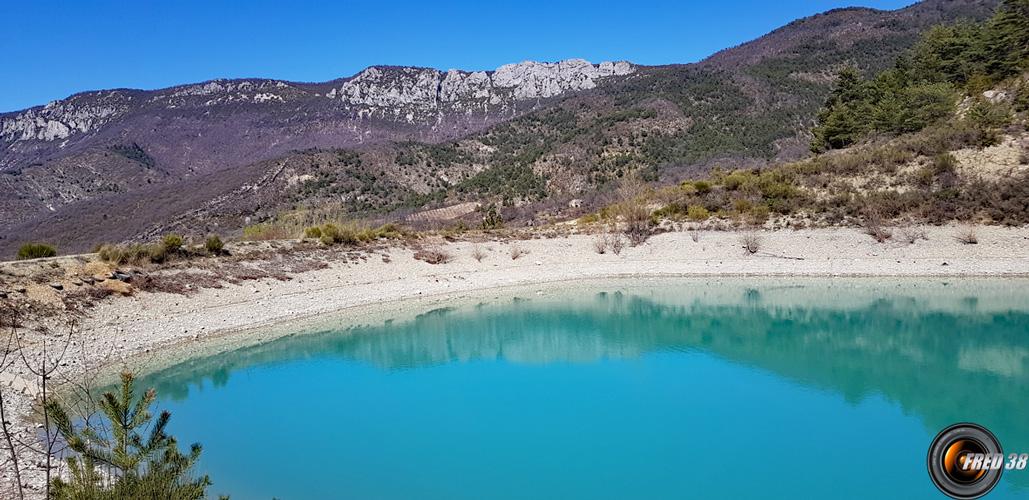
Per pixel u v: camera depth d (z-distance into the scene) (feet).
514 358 76.38
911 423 50.88
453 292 116.26
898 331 82.99
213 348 79.77
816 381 62.90
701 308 101.81
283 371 71.46
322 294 107.65
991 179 130.52
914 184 139.33
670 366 70.44
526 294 115.44
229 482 41.60
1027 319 85.97
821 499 38.24
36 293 78.79
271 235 141.28
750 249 130.41
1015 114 155.22
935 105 185.26
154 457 25.21
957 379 62.34
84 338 75.00
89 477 24.02
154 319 85.56
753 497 38.78
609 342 83.46
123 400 24.75
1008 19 195.72
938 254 116.78
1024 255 110.73
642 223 146.51
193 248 109.81
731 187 165.37
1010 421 50.67
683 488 40.01
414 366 73.36
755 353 75.20
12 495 33.73
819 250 126.31
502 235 152.25
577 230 154.20
